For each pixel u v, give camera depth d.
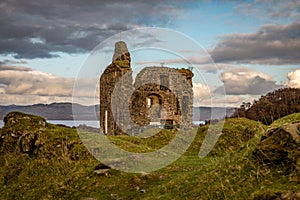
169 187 11.23
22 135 20.22
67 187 13.28
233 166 10.25
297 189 7.93
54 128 20.83
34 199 14.23
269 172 9.19
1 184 17.23
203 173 11.28
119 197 11.77
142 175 12.89
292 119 11.12
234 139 18.84
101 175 13.23
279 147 9.33
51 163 17.27
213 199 9.27
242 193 8.90
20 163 18.58
